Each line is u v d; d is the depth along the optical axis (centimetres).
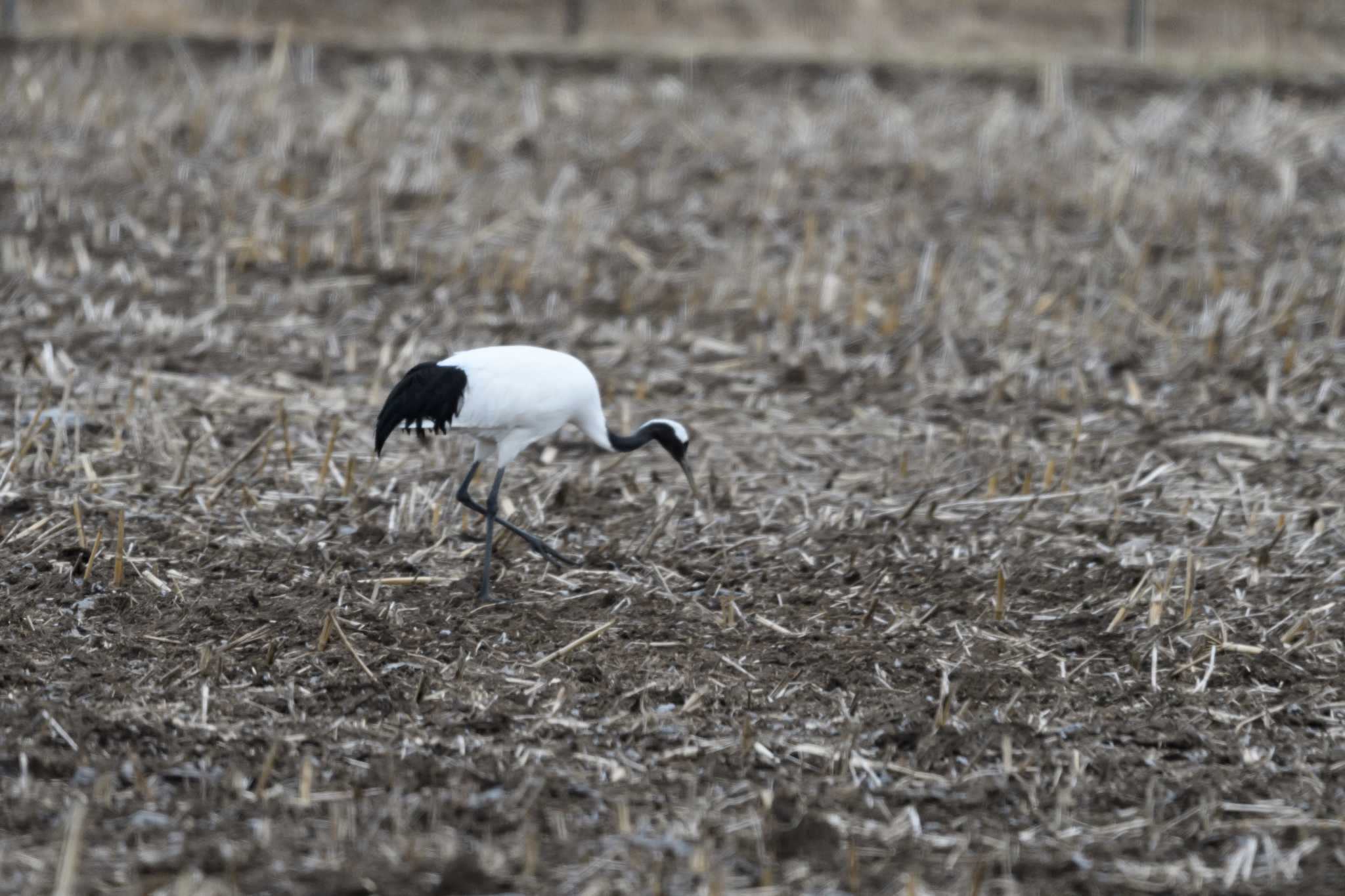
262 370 3609
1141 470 3212
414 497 2920
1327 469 3231
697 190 5119
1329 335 4028
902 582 2717
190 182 4856
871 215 4941
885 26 7688
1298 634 2528
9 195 4653
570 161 5303
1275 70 6347
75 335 3728
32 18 6519
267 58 6097
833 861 1861
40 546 2647
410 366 3684
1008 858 1878
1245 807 2023
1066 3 8131
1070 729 2233
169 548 2688
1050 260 4581
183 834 1847
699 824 1933
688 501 3047
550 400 2642
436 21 7338
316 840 1852
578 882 1783
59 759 1975
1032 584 2720
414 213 4766
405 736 2142
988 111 5894
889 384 3747
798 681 2358
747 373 3800
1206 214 4997
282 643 2375
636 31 7331
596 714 2244
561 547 2833
